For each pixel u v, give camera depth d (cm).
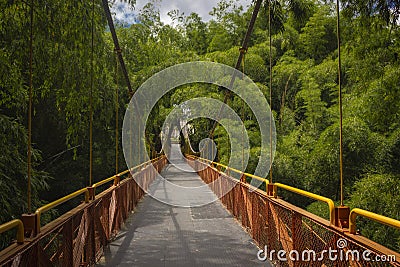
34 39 536
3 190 558
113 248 458
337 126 1071
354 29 706
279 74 1499
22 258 218
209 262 396
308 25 1517
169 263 394
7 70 517
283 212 360
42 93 617
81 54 567
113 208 525
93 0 535
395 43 666
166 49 1811
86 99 606
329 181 1067
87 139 1215
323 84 1338
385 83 685
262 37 1670
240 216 596
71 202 1129
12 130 584
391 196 769
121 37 1512
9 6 498
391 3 587
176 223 612
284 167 1177
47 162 1132
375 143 968
